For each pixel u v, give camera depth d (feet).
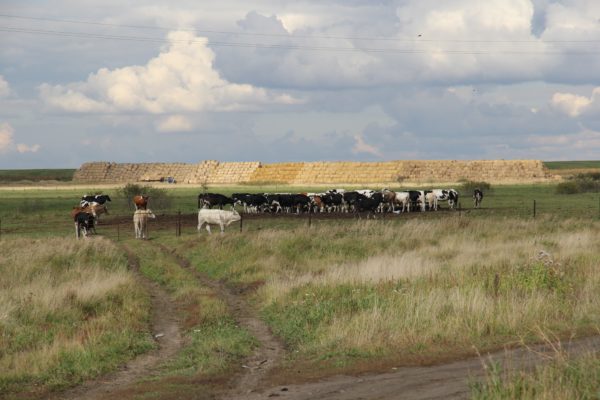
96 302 65.98
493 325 50.90
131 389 40.45
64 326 57.11
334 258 93.50
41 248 99.19
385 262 79.20
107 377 44.19
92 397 39.55
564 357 37.73
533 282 62.85
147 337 54.90
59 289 69.10
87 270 84.53
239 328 57.98
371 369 43.11
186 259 102.01
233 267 88.22
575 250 88.58
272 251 96.63
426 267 74.49
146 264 95.35
